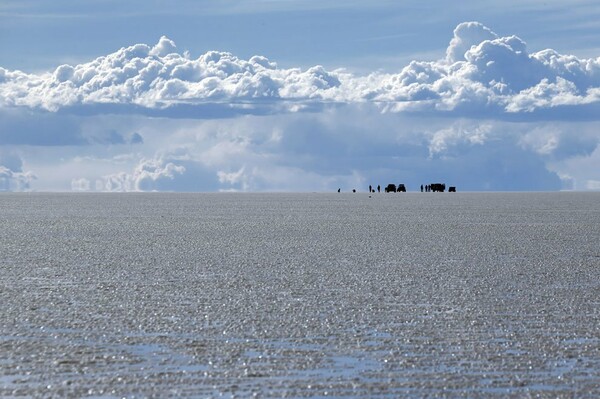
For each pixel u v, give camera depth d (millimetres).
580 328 36906
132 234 90500
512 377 28734
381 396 26625
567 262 63250
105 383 27703
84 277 53156
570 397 26578
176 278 52781
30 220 119375
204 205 188875
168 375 28719
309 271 56719
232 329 36312
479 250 72750
